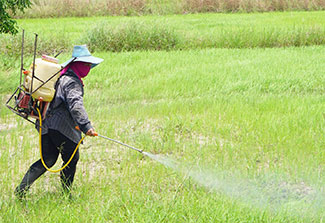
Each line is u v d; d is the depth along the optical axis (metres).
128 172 7.66
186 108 11.55
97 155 8.70
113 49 20.89
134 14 36.38
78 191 6.91
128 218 6.05
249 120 10.40
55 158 6.87
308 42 23.03
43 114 6.44
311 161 8.09
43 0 36.12
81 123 6.33
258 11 38.00
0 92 13.41
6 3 14.50
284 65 16.78
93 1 36.50
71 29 26.55
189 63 17.55
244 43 22.56
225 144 9.07
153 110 11.44
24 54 18.61
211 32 23.33
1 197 6.64
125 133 9.84
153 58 18.52
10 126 10.65
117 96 13.09
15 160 8.06
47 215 6.08
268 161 8.38
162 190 7.16
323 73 15.27
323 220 6.20
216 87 13.80
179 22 29.19
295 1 38.44
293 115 10.73
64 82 6.44
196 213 6.20
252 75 14.88
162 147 8.94
